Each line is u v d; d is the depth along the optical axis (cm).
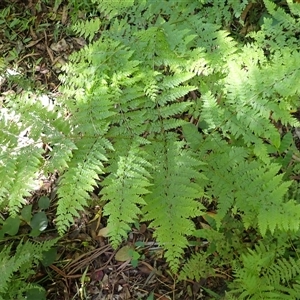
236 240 64
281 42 61
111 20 73
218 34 62
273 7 63
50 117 57
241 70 58
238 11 65
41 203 72
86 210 72
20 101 57
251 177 56
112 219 52
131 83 58
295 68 57
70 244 70
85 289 68
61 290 68
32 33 85
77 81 59
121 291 67
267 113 57
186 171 56
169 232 53
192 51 59
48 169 55
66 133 56
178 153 57
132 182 53
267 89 57
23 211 71
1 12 85
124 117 58
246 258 57
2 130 56
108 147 56
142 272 68
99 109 56
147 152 58
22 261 57
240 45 65
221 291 65
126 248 69
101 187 73
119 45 62
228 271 65
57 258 69
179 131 73
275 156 69
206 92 59
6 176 53
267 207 54
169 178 56
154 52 60
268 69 57
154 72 58
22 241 69
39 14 86
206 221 69
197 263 63
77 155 56
